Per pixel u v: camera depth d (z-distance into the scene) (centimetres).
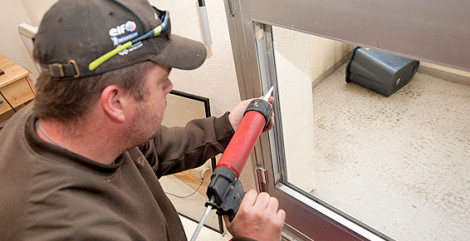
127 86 57
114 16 54
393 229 152
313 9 72
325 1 68
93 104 55
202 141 97
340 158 193
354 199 168
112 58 54
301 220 135
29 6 180
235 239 67
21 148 59
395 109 223
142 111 62
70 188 58
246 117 81
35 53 55
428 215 156
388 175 179
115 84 55
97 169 63
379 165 185
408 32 61
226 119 95
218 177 71
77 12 52
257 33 93
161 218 79
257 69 100
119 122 60
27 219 55
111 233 59
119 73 55
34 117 62
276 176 132
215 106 129
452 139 195
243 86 109
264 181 135
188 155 98
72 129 58
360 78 241
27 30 104
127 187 72
